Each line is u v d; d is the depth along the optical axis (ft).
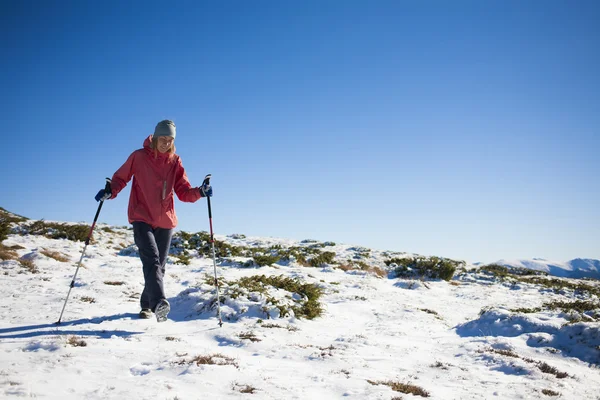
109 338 17.35
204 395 11.42
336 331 24.62
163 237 21.36
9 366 12.45
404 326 27.55
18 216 82.69
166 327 20.90
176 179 21.84
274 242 91.15
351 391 13.09
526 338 23.40
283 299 28.14
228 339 19.45
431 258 75.82
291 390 12.61
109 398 10.58
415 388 14.05
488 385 15.37
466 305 40.09
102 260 48.01
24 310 21.79
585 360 20.81
